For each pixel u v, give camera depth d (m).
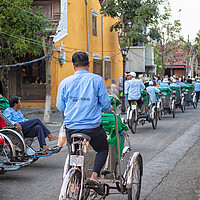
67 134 3.96
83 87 3.90
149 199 5.26
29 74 20.45
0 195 5.52
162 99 15.78
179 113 18.59
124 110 17.80
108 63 26.38
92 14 23.69
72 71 20.55
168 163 7.50
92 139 3.92
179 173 6.71
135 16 24.06
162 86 16.28
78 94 3.89
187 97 20.92
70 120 3.88
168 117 16.67
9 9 14.13
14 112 7.30
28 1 15.23
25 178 6.53
